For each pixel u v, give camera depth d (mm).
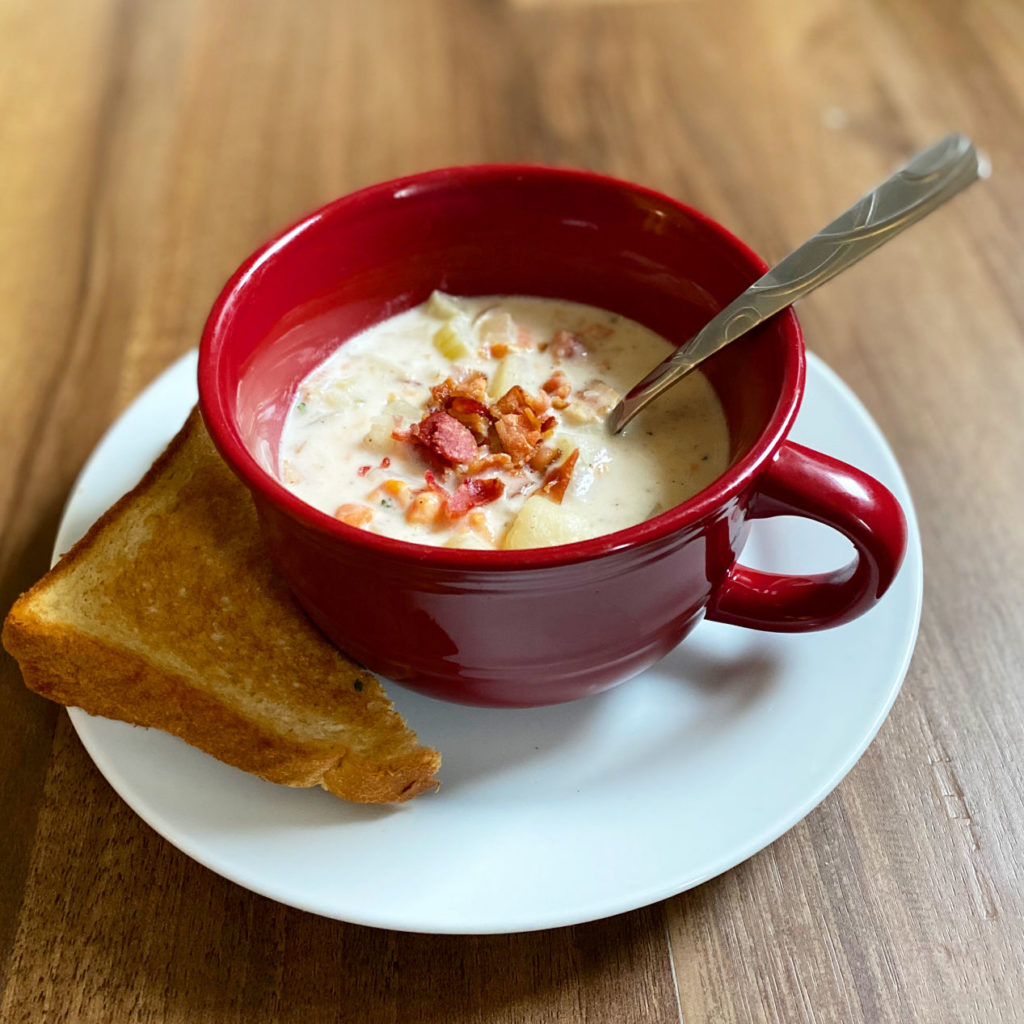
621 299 307
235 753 235
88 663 246
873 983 225
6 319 366
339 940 232
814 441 295
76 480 318
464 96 456
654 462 275
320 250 278
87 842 245
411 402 295
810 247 243
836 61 470
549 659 228
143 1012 223
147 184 419
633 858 221
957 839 244
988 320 362
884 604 260
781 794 229
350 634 238
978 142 429
